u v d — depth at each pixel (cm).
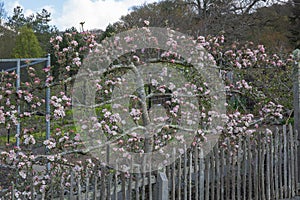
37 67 675
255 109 529
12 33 1895
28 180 359
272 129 570
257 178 427
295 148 472
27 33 1753
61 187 300
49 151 394
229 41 1373
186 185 356
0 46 1773
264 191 439
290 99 565
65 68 392
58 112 367
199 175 375
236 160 425
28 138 369
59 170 380
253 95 520
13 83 385
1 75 418
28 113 377
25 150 398
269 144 444
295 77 489
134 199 338
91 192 312
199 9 1464
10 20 2136
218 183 389
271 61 506
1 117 365
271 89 548
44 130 479
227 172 402
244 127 479
